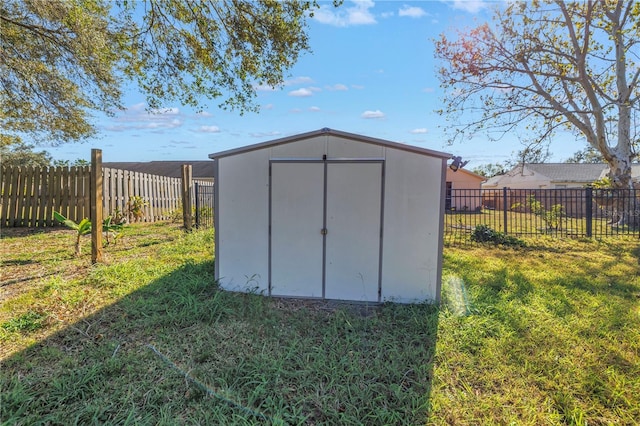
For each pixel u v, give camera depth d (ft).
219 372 8.21
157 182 37.24
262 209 14.19
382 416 6.75
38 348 9.19
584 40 32.78
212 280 14.96
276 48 22.43
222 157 14.35
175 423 6.46
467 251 23.72
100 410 6.75
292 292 14.17
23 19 23.22
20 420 6.43
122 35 22.71
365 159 13.41
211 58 22.86
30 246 21.61
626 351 9.46
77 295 12.96
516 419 6.84
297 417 6.71
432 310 12.31
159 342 9.70
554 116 35.91
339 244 13.78
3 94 27.84
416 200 13.16
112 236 25.18
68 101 29.94
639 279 16.12
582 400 7.47
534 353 9.31
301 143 13.76
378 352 9.32
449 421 6.75
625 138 34.53
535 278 16.43
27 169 28.89
